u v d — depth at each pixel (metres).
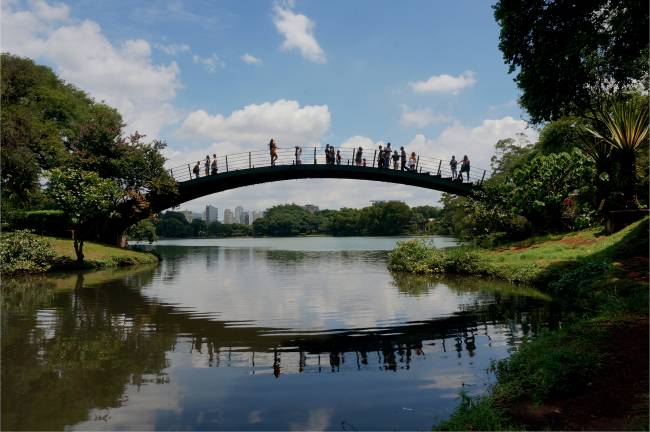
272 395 6.38
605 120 18.03
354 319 11.40
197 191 36.03
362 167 33.38
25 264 22.09
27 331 10.26
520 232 26.94
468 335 9.52
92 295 15.62
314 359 8.02
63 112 35.62
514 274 17.03
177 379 7.06
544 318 10.71
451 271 21.20
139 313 12.34
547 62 13.48
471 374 7.09
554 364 5.93
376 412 5.76
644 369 5.73
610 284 11.62
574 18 12.78
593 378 5.71
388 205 110.19
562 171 23.86
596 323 8.05
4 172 27.05
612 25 12.10
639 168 20.19
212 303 13.87
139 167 31.83
